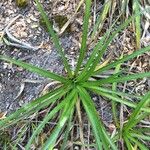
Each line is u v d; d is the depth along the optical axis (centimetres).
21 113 52
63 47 57
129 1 60
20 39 57
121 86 55
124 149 52
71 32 58
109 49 57
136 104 51
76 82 52
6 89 56
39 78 55
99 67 55
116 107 55
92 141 53
